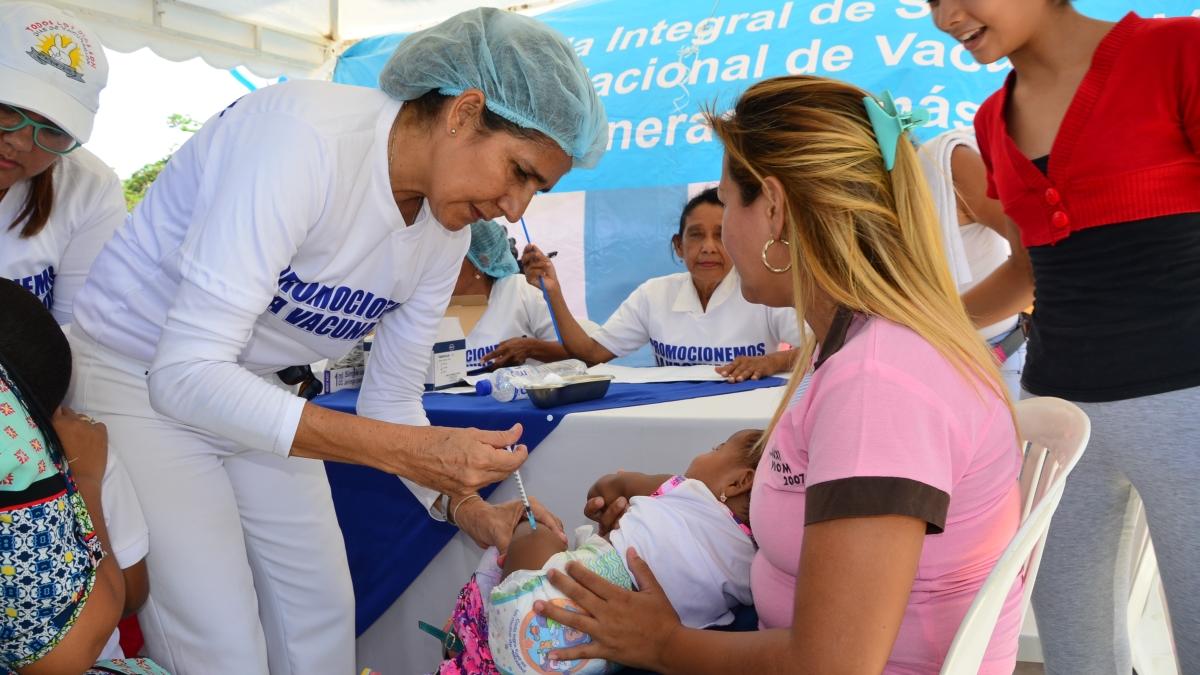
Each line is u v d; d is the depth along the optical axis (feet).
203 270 3.58
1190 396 4.03
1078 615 4.77
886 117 2.95
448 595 6.30
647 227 12.34
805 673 2.46
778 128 3.04
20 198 5.24
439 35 3.87
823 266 2.93
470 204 4.05
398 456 3.72
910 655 2.92
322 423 3.65
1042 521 2.64
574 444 5.86
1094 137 4.15
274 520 4.90
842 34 11.60
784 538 3.01
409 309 4.95
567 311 9.25
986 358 2.84
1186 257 4.05
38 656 2.95
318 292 4.26
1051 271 4.53
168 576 4.33
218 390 3.57
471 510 4.69
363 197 4.01
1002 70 10.76
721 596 3.70
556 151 3.99
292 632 5.05
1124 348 4.18
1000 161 4.73
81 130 4.75
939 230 3.01
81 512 3.14
